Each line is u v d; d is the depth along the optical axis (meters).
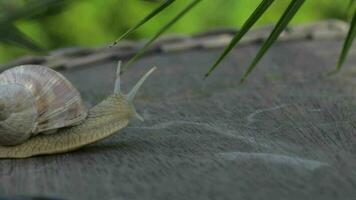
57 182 0.44
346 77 0.64
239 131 0.51
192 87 0.63
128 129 0.52
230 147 0.48
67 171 0.45
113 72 0.71
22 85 0.49
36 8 0.42
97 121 0.49
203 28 1.02
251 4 1.02
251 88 0.62
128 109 0.49
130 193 0.42
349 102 0.56
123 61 0.75
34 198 0.40
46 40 1.00
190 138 0.50
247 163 0.45
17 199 0.40
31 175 0.45
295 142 0.49
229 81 0.65
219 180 0.43
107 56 0.75
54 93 0.49
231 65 0.70
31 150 0.48
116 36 1.02
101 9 1.01
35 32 0.99
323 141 0.49
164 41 0.79
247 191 0.41
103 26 1.02
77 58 0.75
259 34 0.80
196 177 0.43
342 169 0.44
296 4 0.43
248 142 0.49
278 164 0.45
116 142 0.50
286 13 0.43
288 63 0.70
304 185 0.42
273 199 0.41
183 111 0.56
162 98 0.60
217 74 0.67
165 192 0.42
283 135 0.50
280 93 0.59
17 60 0.74
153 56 0.76
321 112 0.54
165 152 0.48
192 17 1.02
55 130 0.49
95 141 0.49
